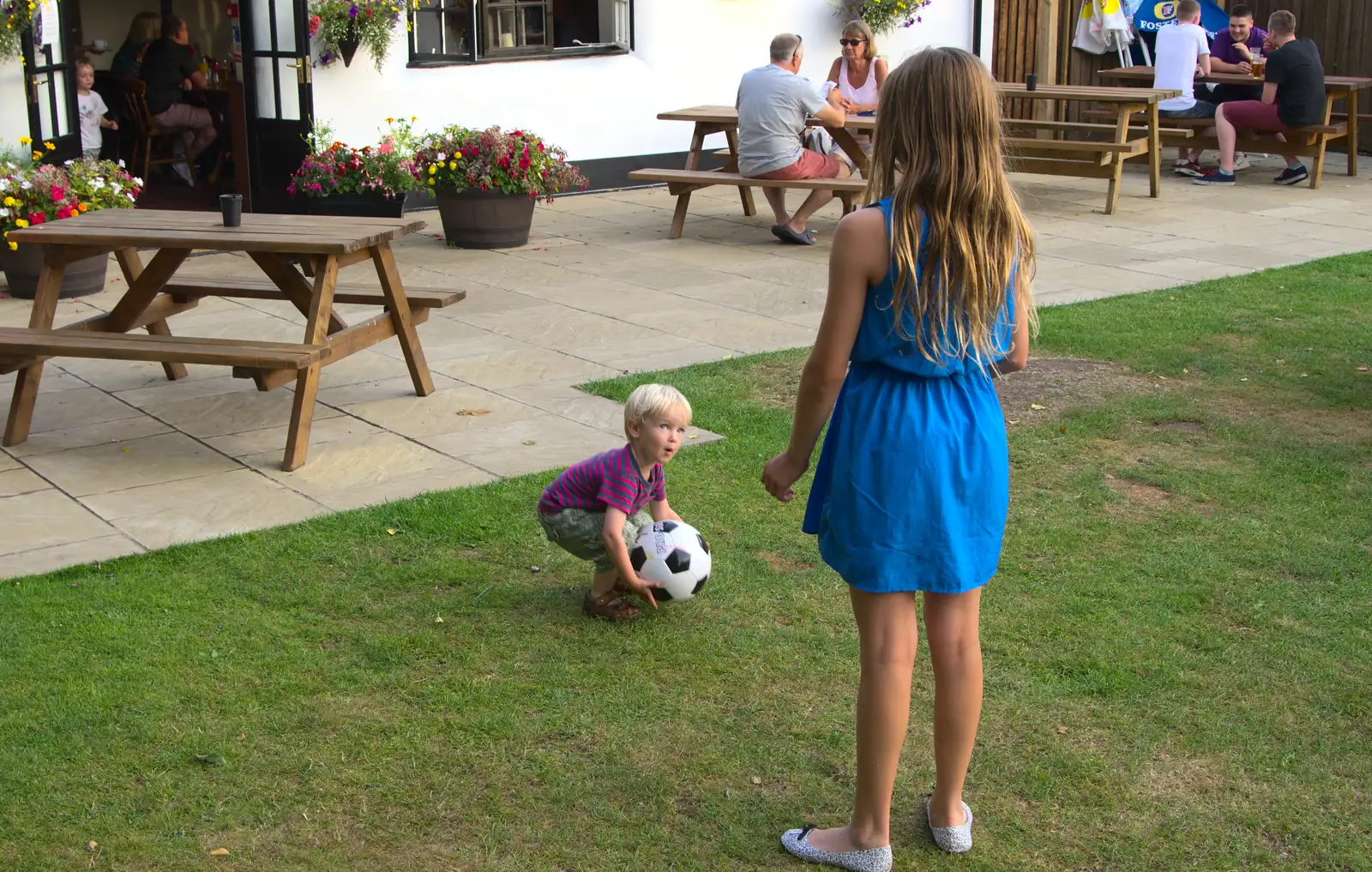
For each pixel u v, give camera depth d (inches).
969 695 102.1
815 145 433.4
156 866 103.9
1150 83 569.9
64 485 188.7
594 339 275.0
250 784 115.0
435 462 197.9
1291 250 365.7
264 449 204.8
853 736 123.7
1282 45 470.3
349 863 104.7
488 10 445.4
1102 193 473.4
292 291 234.2
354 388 238.2
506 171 369.7
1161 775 117.0
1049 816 111.4
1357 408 221.9
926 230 92.3
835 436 100.1
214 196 447.8
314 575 157.2
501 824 110.0
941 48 93.7
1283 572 159.0
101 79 513.0
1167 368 246.2
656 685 132.7
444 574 157.6
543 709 128.0
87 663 134.8
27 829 107.7
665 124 496.1
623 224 419.5
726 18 500.4
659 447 139.3
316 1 399.9
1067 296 310.7
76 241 207.6
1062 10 586.9
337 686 131.6
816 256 365.7
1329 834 108.3
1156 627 144.6
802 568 161.5
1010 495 184.2
